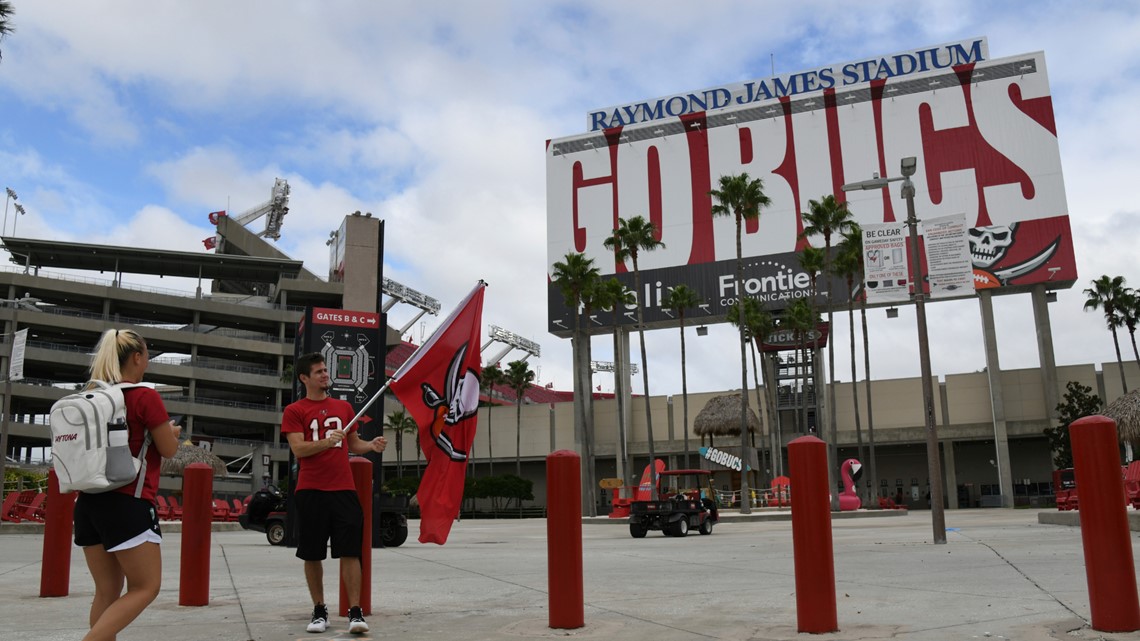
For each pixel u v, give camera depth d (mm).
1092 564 5605
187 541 7871
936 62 66688
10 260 87562
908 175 18500
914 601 7473
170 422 4316
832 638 5629
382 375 19109
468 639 5891
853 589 8477
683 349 58438
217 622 6785
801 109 68188
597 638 5848
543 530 31922
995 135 63156
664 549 16859
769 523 34906
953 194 63188
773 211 67375
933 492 16203
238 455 80375
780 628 6148
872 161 65500
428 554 16516
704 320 68688
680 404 72938
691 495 26609
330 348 18688
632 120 74188
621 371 72812
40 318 79125
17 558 15094
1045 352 60688
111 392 4145
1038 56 63406
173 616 7148
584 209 72750
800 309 61781
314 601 6336
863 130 66188
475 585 9891
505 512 71312
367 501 7289
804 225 66250
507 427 78625
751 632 6004
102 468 4000
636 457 74188
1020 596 7641
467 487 70375
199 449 45438
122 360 4379
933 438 16578
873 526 27906
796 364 66625
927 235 18000
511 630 6258
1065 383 61656
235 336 89750
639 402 73938
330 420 6352
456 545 20297
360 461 7340
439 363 7215
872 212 64750
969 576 9523
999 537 17078
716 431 64812
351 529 6172
